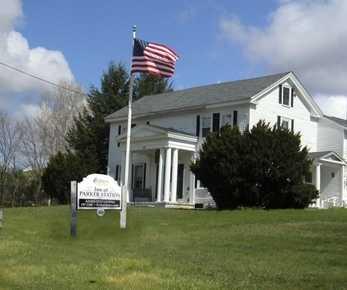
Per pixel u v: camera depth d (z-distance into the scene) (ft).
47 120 218.38
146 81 207.00
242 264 42.29
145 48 77.41
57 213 90.22
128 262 40.78
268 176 95.40
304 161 98.32
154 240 58.13
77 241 56.49
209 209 99.96
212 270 39.34
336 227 65.82
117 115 157.48
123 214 66.64
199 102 133.69
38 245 52.08
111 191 65.00
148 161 142.31
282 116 131.34
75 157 149.59
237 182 95.96
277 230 65.05
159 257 45.42
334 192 136.36
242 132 110.42
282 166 95.25
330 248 50.93
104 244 54.08
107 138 188.03
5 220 79.61
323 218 77.87
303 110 137.49
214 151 98.32
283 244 54.03
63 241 56.39
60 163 145.48
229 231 66.28
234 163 96.12
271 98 129.18
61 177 144.25
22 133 307.78
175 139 128.26
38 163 215.72
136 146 135.54
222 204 100.63
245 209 94.99
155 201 133.08
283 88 132.26
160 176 127.54
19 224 74.18
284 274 37.91
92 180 63.21
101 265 40.01
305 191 96.73
